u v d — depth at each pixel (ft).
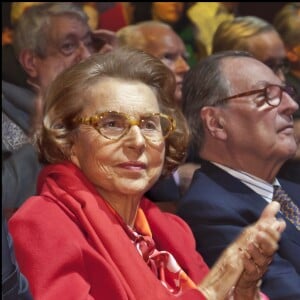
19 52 11.83
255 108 10.91
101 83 9.02
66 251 8.18
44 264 8.12
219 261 8.59
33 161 11.29
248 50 12.52
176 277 9.06
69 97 9.02
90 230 8.47
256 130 10.92
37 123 11.43
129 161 8.86
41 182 9.04
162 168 9.57
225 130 10.96
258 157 10.97
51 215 8.48
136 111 8.92
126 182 8.86
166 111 9.41
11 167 11.23
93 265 8.30
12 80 11.67
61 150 9.08
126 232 8.93
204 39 12.61
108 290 8.26
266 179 11.00
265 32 12.55
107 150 8.85
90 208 8.62
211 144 11.04
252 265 8.56
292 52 12.48
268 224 8.56
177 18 12.60
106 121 8.92
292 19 12.50
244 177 10.91
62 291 8.01
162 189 11.15
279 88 11.00
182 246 9.52
